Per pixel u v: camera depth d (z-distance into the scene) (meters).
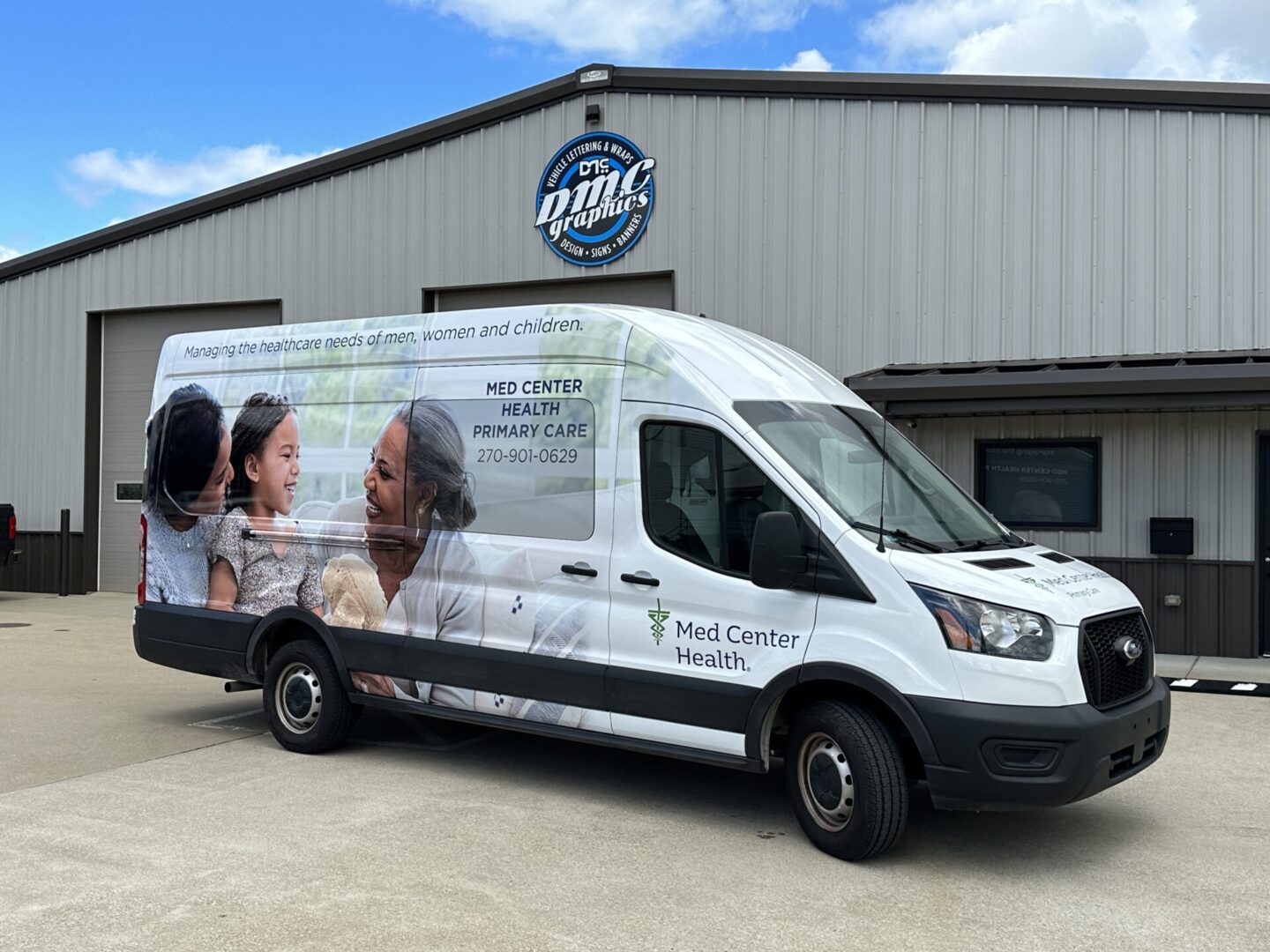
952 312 12.41
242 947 4.19
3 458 18.41
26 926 4.36
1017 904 4.72
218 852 5.26
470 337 6.72
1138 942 4.34
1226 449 11.19
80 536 17.70
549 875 5.00
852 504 5.51
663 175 13.68
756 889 4.86
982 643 4.95
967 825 5.84
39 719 8.33
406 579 6.80
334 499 7.16
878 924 4.49
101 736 7.78
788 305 13.09
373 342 7.14
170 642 7.88
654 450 5.92
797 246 13.05
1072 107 11.95
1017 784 4.87
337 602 7.10
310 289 15.98
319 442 7.27
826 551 5.31
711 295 13.46
